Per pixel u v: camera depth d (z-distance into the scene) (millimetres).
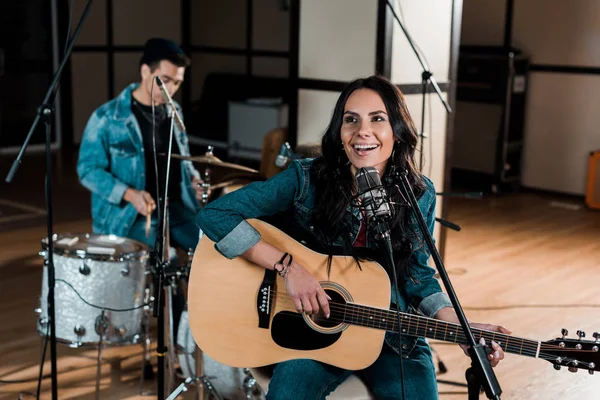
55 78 2197
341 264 2201
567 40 6996
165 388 3066
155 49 3490
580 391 3281
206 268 2246
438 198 4523
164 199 2482
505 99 7027
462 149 7473
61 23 8258
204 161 2838
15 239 5191
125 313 2941
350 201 2197
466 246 5457
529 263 5105
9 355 3457
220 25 8586
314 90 4402
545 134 7234
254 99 7938
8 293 4215
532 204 6871
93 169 3494
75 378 3262
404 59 4141
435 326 2109
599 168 6695
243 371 2885
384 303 2182
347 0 4152
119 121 3533
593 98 6922
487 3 7426
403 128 2180
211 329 2242
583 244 5629
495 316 4105
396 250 2225
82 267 2863
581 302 4375
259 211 2223
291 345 2217
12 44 7973
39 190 6570
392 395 2164
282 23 8016
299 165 2260
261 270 2227
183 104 9000
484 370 1795
